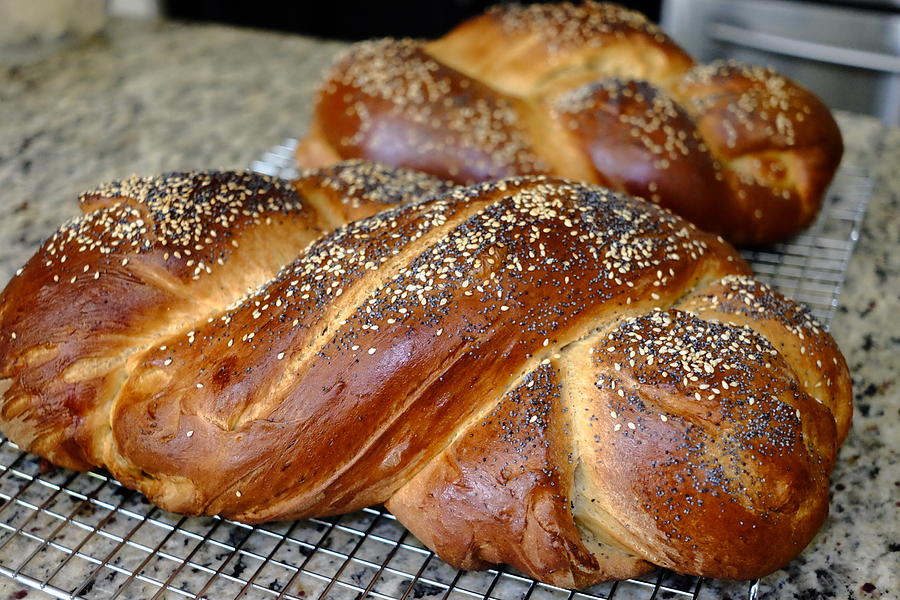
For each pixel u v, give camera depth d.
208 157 0.76
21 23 0.87
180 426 0.48
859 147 0.78
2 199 0.71
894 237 0.68
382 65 0.68
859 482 0.52
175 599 0.47
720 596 0.48
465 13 1.22
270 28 1.29
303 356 0.48
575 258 0.49
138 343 0.50
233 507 0.49
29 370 0.50
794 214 0.65
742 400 0.46
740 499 0.45
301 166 0.71
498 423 0.46
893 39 0.92
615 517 0.46
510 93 0.68
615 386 0.47
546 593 0.48
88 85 0.87
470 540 0.46
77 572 0.48
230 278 0.51
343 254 0.50
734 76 0.66
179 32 0.99
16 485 0.52
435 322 0.47
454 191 0.53
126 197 0.53
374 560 0.49
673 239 0.52
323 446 0.47
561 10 0.70
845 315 0.62
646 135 0.63
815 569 0.49
